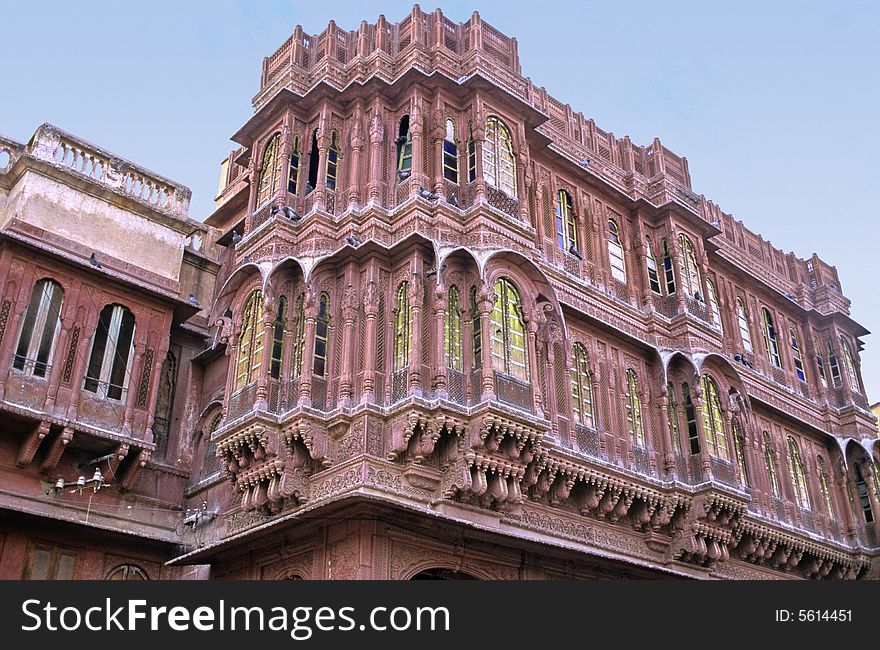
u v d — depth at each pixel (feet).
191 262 80.84
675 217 82.23
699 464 70.95
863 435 95.76
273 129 70.49
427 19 70.49
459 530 53.36
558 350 66.59
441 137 65.62
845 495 92.12
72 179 69.97
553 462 61.05
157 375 69.97
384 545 52.16
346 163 66.59
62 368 64.59
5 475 61.93
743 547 76.89
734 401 77.82
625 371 72.28
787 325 99.19
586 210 77.77
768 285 96.07
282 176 66.44
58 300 66.39
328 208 64.54
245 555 60.85
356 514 51.47
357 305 60.03
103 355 67.67
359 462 53.78
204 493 69.97
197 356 76.54
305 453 56.80
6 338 62.54
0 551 59.62
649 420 71.97
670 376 74.64
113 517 66.39
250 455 57.93
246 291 64.03
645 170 85.30
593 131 82.28
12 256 64.69
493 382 56.24
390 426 55.52
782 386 91.76
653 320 76.28
